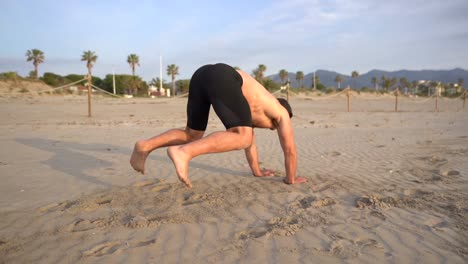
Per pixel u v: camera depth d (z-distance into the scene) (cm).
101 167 560
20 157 632
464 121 1537
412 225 318
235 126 341
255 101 401
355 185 457
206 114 386
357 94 6681
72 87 5803
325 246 279
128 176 505
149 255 267
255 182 473
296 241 288
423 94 10350
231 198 402
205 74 355
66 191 432
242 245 282
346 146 788
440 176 495
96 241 292
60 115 1628
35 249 277
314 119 1652
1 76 4684
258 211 360
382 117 1820
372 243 284
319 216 344
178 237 298
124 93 7150
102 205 379
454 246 277
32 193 423
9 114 1587
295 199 397
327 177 500
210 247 280
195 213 354
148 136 920
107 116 1642
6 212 359
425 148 738
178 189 441
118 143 800
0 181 474
